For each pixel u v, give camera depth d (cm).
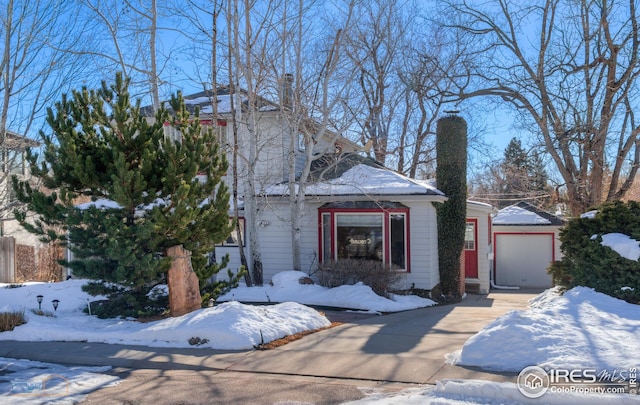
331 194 1831
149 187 1124
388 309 1458
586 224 1215
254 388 727
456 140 1984
